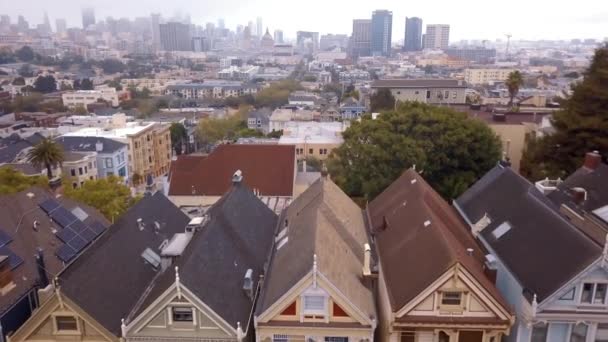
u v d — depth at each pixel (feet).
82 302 88.79
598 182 134.21
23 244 109.91
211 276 92.89
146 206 125.29
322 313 88.79
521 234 107.65
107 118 447.83
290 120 504.84
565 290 85.46
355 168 198.08
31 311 101.14
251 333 95.14
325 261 91.66
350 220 126.93
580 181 141.18
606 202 125.08
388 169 192.95
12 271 101.35
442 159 197.98
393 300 90.63
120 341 88.48
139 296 99.50
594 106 186.09
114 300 94.38
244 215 123.13
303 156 330.13
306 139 343.87
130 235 110.93
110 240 106.01
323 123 424.46
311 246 94.38
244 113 562.25
